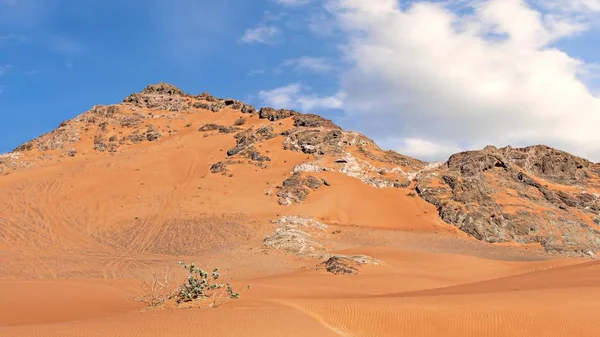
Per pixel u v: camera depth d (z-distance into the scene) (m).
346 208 82.00
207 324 17.81
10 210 72.88
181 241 61.94
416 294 29.92
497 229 79.06
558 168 104.69
